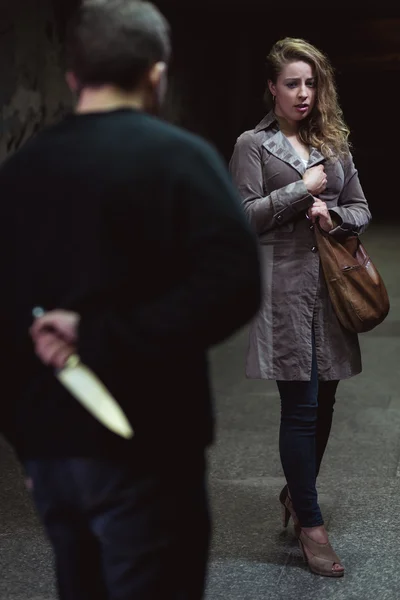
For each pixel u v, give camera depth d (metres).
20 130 14.51
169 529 3.06
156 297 2.97
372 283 5.53
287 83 5.48
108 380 2.92
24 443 3.08
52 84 15.80
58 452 2.98
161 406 2.99
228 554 5.80
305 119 5.64
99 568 3.28
